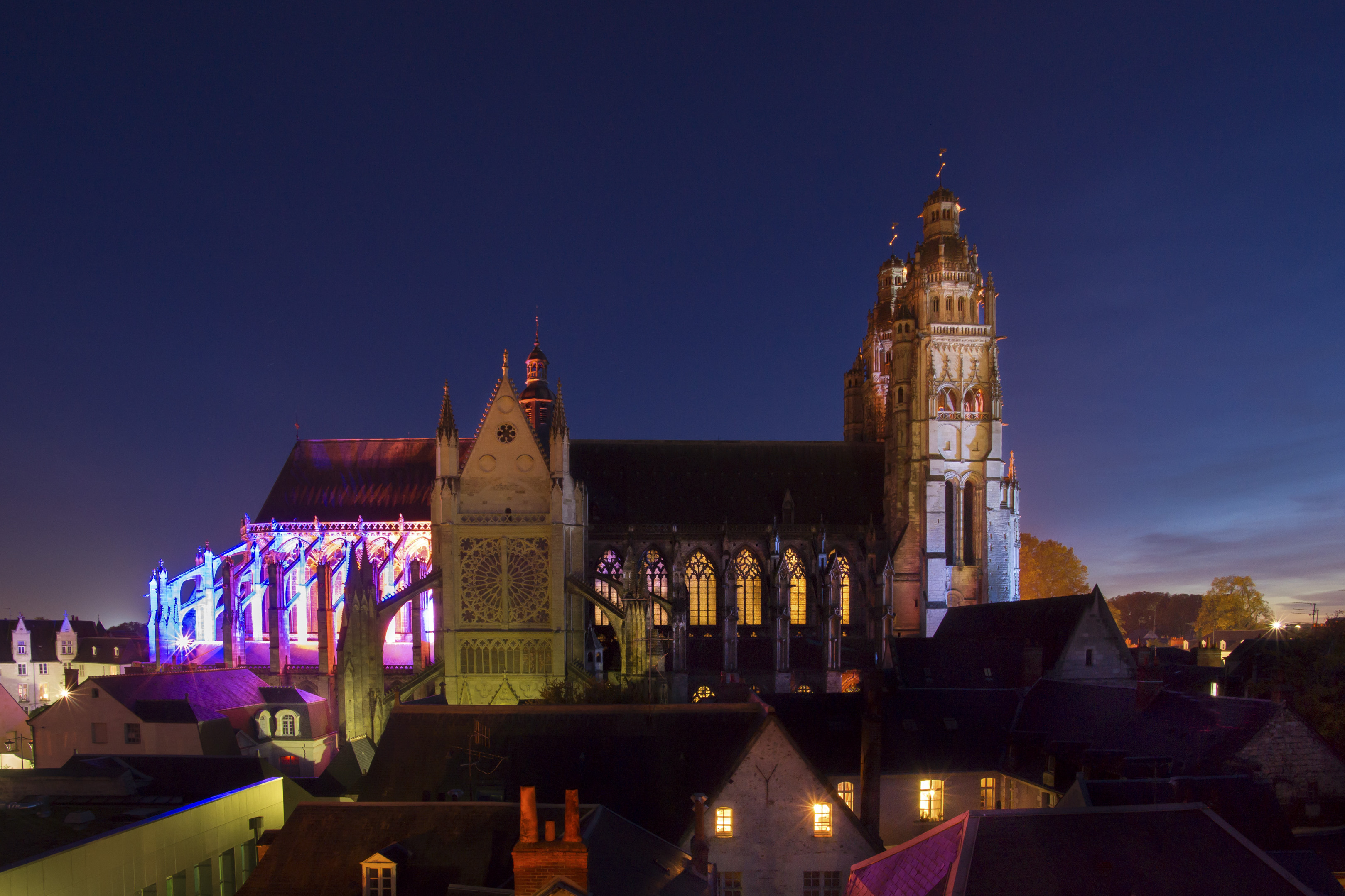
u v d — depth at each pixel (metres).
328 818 37.78
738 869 47.09
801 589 123.44
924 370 120.88
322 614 105.88
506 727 56.03
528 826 30.89
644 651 91.25
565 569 92.75
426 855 35.91
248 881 35.78
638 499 123.69
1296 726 52.25
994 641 88.06
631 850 38.03
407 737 55.94
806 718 64.50
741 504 124.69
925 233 127.56
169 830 37.44
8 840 37.06
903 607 120.19
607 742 54.94
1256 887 31.39
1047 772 58.16
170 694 88.31
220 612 129.00
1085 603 83.56
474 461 93.56
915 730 64.25
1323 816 51.38
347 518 128.00
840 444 132.38
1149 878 31.36
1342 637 80.12
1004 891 30.78
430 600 123.81
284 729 90.94
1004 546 122.31
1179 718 56.81
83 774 57.91
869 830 53.06
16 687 143.25
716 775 52.66
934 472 120.19
